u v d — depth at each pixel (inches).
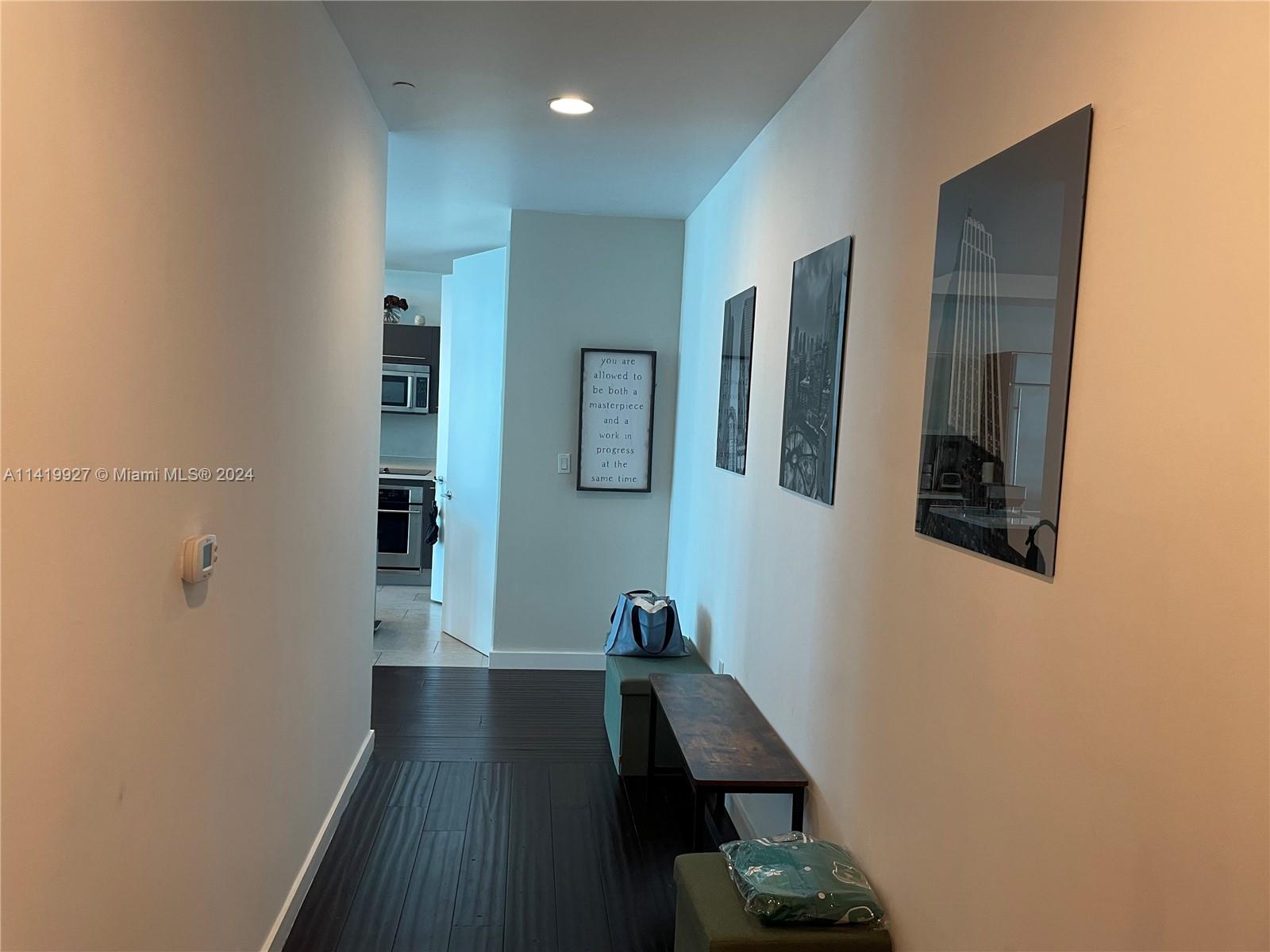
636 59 108.6
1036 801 55.3
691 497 185.3
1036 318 56.7
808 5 91.2
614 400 204.8
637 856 121.0
